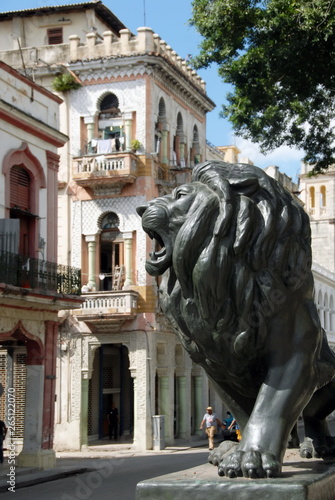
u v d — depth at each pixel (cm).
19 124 1877
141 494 263
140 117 2603
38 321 1861
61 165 2652
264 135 1312
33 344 1859
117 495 1308
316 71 1177
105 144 2605
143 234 2548
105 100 2664
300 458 356
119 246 2591
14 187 1884
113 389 2689
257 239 294
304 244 311
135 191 2569
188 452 2306
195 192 303
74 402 2475
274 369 300
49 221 2008
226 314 294
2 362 2077
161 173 2686
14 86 1875
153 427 2444
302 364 301
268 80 1231
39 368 1858
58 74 2661
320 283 3728
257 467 264
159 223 306
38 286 1812
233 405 334
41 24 2867
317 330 313
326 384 345
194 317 301
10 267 1708
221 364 311
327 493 271
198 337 304
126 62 2602
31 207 1939
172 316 314
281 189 313
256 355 304
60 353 2512
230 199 292
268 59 1169
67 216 2623
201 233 291
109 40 2642
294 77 1192
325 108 1303
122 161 2536
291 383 296
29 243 1928
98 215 2592
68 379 2494
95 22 2877
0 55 2719
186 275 296
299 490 244
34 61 2681
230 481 256
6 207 1825
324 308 3819
